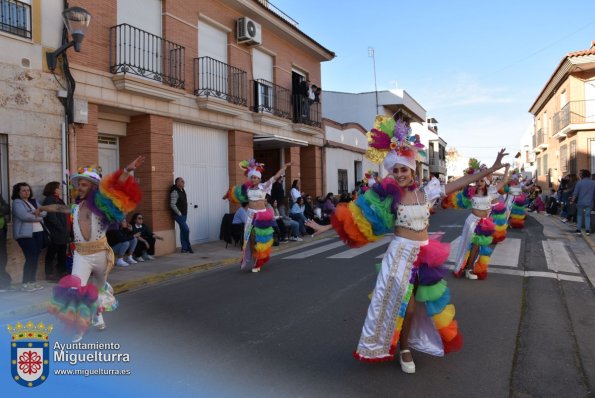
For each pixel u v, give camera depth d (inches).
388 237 517.0
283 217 550.3
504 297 253.8
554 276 305.6
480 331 198.2
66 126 356.5
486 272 297.9
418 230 155.6
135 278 327.3
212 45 542.3
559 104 996.6
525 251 410.9
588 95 876.0
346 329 203.5
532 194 1002.1
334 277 314.8
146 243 413.7
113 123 444.5
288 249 489.4
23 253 302.8
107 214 188.2
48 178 343.3
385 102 1147.3
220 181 560.4
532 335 193.3
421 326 163.6
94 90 386.3
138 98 430.0
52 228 310.5
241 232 502.9
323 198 712.4
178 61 478.3
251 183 354.3
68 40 358.3
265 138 606.2
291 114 700.7
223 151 566.3
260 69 641.6
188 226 506.0
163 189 457.7
